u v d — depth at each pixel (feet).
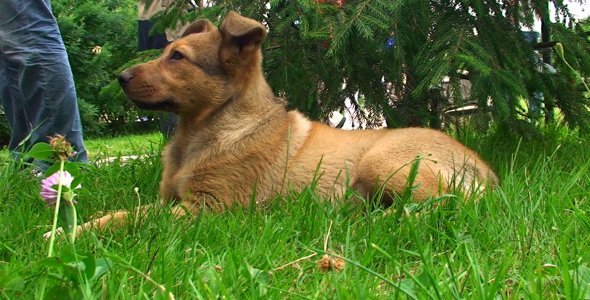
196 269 3.06
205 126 4.69
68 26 12.99
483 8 5.42
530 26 5.73
